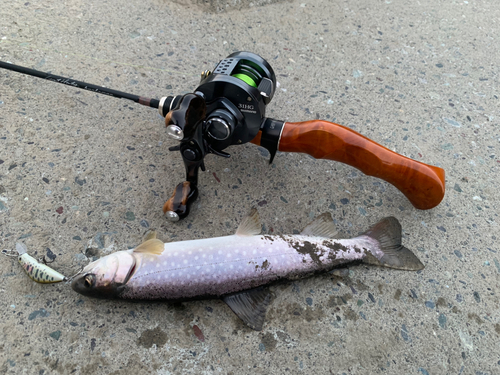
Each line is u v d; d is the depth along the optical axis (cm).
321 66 49
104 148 39
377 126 44
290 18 54
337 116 45
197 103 27
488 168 42
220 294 31
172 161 38
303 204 37
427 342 31
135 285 30
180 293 30
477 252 36
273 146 34
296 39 52
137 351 29
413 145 43
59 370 28
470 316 33
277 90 46
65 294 31
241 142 34
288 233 36
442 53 53
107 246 33
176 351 29
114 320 30
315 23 54
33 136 38
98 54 46
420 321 32
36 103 41
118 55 46
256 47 50
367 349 31
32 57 44
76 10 50
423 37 55
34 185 35
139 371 29
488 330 32
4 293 30
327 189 38
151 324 30
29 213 34
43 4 49
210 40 50
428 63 52
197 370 29
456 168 42
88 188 36
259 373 29
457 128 45
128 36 48
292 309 32
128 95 35
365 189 39
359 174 39
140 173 37
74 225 34
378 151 33
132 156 38
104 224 34
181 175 38
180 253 31
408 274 34
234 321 31
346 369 30
